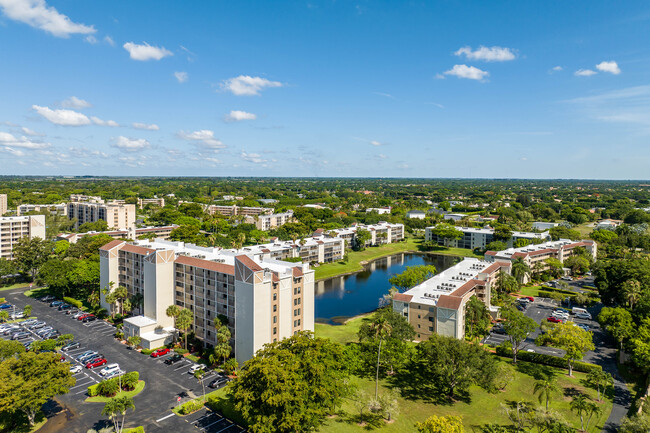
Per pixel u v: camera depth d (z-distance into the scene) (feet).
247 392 255.29
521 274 624.59
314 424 261.44
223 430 279.69
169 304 446.19
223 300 396.57
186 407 299.58
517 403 311.06
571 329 380.99
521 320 395.96
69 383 293.84
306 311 419.74
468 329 451.53
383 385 354.13
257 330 360.69
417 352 382.42
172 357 386.93
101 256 521.24
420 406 320.70
